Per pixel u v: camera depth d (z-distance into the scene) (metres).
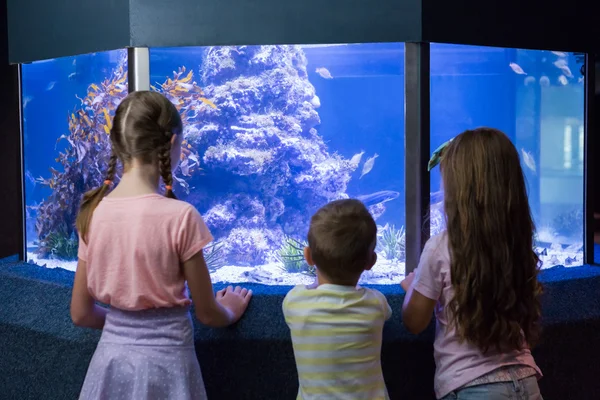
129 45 2.97
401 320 2.66
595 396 2.83
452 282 2.00
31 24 3.45
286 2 2.94
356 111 3.06
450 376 2.04
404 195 2.99
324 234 1.96
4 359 2.98
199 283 2.00
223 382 2.60
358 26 2.92
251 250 3.19
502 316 1.96
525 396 1.99
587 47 3.37
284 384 2.59
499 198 2.01
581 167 3.42
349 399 1.94
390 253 3.07
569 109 3.37
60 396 2.79
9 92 5.31
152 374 1.91
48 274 3.34
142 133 1.97
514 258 2.02
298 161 3.15
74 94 3.33
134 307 1.94
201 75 3.10
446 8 2.92
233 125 3.14
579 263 3.48
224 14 2.95
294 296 2.02
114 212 1.97
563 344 2.74
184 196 3.15
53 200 3.53
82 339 2.71
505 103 3.17
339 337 1.94
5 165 5.36
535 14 3.18
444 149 2.30
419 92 2.91
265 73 3.12
